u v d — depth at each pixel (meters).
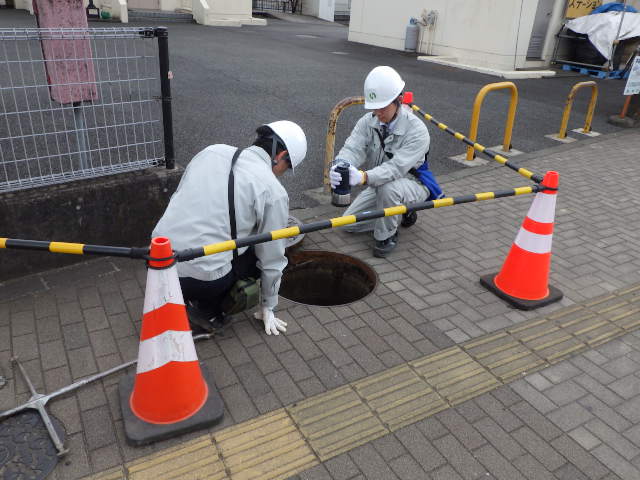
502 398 2.73
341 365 2.89
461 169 6.10
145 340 2.29
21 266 3.45
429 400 2.69
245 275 2.89
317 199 4.96
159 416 2.36
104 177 3.69
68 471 2.19
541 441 2.48
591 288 3.79
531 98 10.00
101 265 3.66
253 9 25.53
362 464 2.30
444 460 2.35
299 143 2.68
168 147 3.86
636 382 2.89
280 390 2.68
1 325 3.02
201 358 2.86
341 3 25.48
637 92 7.99
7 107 6.41
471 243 4.37
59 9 3.43
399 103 3.78
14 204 3.29
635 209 5.25
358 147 4.07
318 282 4.14
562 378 2.90
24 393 2.57
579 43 13.25
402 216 4.45
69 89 3.64
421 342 3.12
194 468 2.24
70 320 3.10
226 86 8.91
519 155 6.68
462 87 10.48
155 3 19.39
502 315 3.43
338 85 9.69
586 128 7.91
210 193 2.51
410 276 3.82
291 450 2.35
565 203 5.30
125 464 2.24
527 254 3.47
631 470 2.35
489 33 12.67
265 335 3.08
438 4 13.72
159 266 2.17
